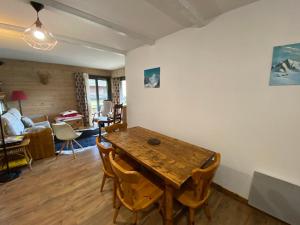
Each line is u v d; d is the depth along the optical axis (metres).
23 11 1.75
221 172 2.01
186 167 1.35
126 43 2.92
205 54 2.00
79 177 2.38
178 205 1.78
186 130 2.39
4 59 4.13
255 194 1.67
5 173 2.40
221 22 1.80
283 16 1.39
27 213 1.68
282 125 1.49
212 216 1.64
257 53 1.57
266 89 1.55
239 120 1.78
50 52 3.62
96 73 6.21
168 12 1.70
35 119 4.38
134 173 1.11
